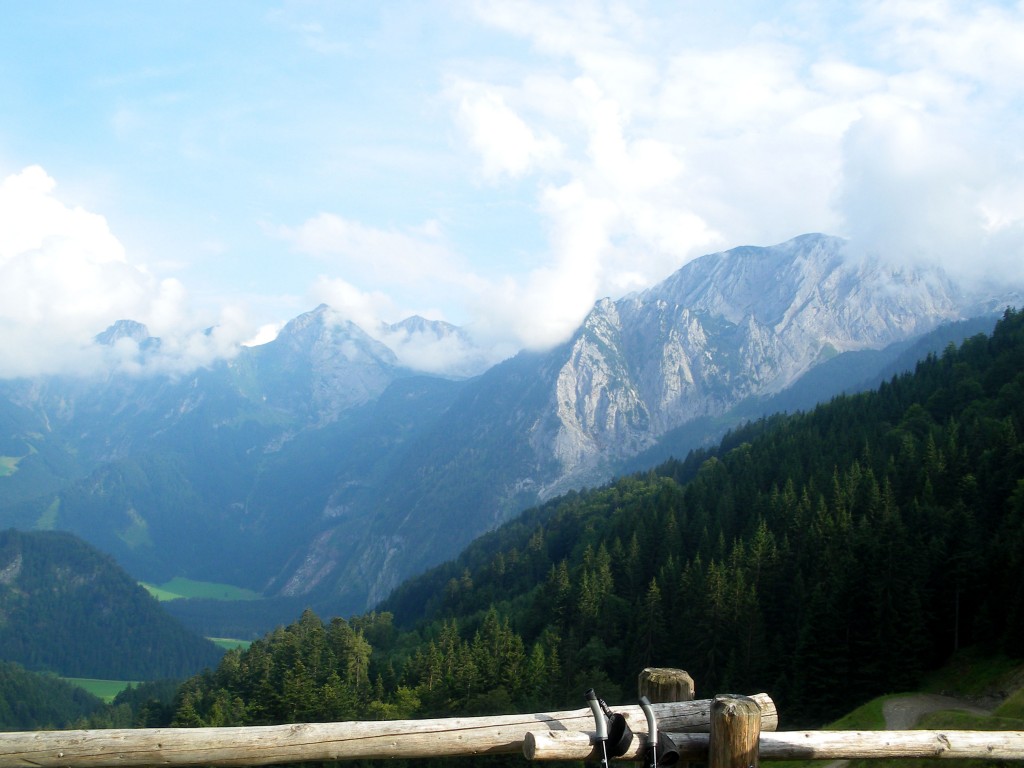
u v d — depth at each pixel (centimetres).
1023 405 11225
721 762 752
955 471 9562
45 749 761
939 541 7719
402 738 785
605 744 743
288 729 789
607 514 18075
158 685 18838
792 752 805
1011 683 6153
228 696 11044
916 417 12862
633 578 11438
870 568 7425
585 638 10594
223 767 784
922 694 6588
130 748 768
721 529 11269
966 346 16038
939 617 7425
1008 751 834
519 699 8819
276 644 12825
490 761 5091
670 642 9269
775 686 7506
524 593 15538
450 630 11525
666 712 809
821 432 14988
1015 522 7631
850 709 7081
